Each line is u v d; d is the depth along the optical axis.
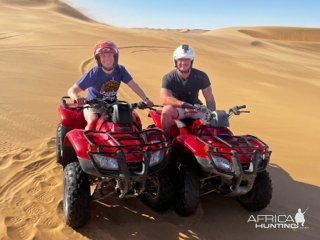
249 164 4.61
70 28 30.94
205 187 5.45
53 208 4.95
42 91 10.88
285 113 12.00
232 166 4.48
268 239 4.71
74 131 4.71
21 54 17.06
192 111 5.50
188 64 5.39
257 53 39.16
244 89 16.03
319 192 6.09
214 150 4.52
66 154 5.12
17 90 10.64
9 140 7.18
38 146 7.00
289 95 16.28
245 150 4.62
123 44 26.88
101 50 5.16
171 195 4.78
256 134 9.05
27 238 4.34
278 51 45.28
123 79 5.62
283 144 8.42
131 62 19.30
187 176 4.70
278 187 6.14
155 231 4.61
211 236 4.65
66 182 4.43
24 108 9.08
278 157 7.50
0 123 7.97
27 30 26.67
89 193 4.41
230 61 27.72
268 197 5.00
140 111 9.96
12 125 7.94
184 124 5.41
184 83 5.57
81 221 4.43
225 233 4.75
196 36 44.59
